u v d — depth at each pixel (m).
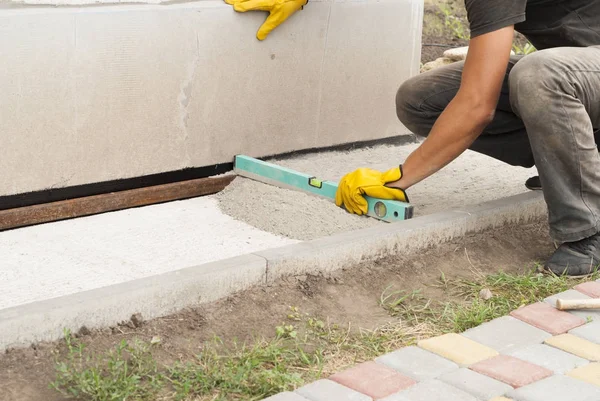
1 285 3.04
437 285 3.29
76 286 3.07
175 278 2.81
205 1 4.09
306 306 3.00
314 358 2.65
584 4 3.56
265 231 3.77
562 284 3.29
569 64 3.22
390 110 5.12
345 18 4.68
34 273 3.17
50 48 3.60
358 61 4.84
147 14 3.86
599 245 3.39
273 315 2.92
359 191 3.79
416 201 4.21
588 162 3.29
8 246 3.43
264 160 4.57
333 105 4.80
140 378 2.46
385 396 2.38
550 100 3.21
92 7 3.70
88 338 2.62
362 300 3.12
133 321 2.71
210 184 4.25
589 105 3.32
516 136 3.94
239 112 4.36
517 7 3.26
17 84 3.54
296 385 2.45
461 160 4.96
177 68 4.03
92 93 3.78
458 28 7.56
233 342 2.73
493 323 2.90
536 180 4.22
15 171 3.63
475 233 3.71
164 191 4.09
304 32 4.50
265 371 2.47
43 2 3.56
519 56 3.90
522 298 3.17
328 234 3.69
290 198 4.00
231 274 2.94
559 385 2.47
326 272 3.22
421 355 2.65
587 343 2.76
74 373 2.39
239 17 4.20
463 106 3.38
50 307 2.54
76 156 3.81
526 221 3.92
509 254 3.62
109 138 3.90
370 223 3.79
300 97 4.62
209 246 3.54
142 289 2.72
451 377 2.50
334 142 4.89
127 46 3.83
